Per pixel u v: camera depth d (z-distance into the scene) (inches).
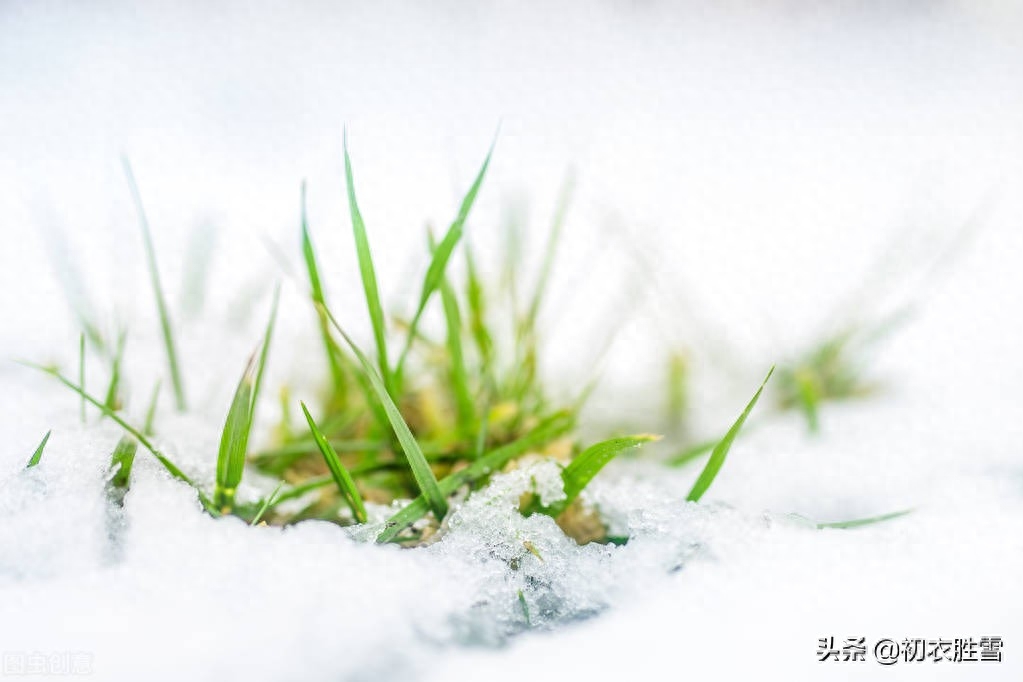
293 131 37.9
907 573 18.7
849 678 17.7
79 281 24.6
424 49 48.9
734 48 51.6
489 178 33.4
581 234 29.0
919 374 23.5
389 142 37.3
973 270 27.2
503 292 23.2
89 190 30.7
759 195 34.7
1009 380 23.0
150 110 38.9
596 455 19.2
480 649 17.9
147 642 17.6
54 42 44.8
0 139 34.3
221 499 19.2
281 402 20.9
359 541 18.9
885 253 29.3
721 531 19.0
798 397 23.0
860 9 55.7
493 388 21.8
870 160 38.0
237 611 17.9
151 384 22.0
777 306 25.9
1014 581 18.7
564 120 41.1
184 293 24.4
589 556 18.9
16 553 18.3
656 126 41.4
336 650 17.7
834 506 20.2
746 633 18.1
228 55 46.0
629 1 56.4
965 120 41.1
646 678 17.7
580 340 24.3
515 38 51.3
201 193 31.2
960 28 52.2
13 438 19.6
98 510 18.7
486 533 19.0
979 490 20.1
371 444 20.5
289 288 24.9
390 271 25.5
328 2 54.3
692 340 24.3
